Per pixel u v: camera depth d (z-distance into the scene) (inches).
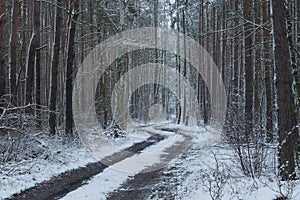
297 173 372.5
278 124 349.7
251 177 372.8
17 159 458.0
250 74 677.9
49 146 537.0
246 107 668.1
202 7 1343.5
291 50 427.5
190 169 506.0
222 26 1186.6
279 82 348.2
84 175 462.0
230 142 404.8
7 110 497.4
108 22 1037.2
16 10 634.8
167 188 402.9
